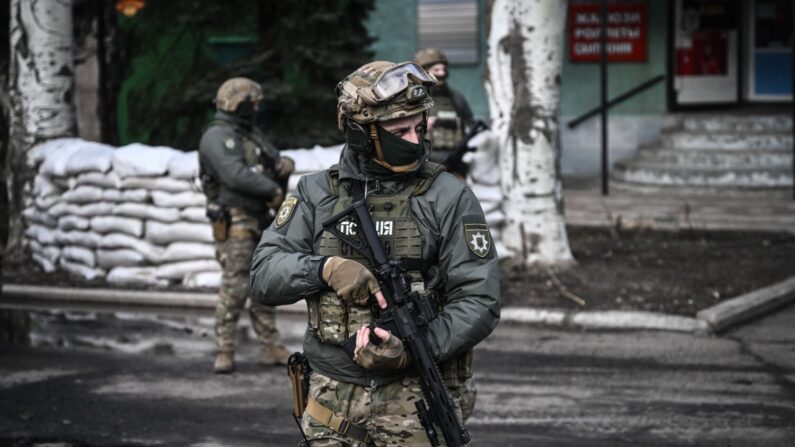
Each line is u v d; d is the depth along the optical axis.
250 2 17.59
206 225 12.92
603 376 9.66
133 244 13.29
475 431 8.16
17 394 9.26
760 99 22.80
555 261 13.38
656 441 7.87
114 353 10.70
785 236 15.61
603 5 19.53
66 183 13.98
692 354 10.37
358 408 4.76
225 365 9.88
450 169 12.09
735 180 20.38
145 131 18.48
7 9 16.97
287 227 4.94
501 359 10.30
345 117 4.77
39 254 14.52
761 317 11.82
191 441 7.98
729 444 7.78
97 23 18.73
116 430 8.26
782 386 9.26
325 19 17.17
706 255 14.34
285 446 7.86
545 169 13.36
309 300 4.81
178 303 12.62
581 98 22.30
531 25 13.30
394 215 4.73
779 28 22.53
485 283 4.66
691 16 22.12
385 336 4.49
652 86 22.23
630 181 21.31
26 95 15.12
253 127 9.69
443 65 12.30
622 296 12.25
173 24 18.25
